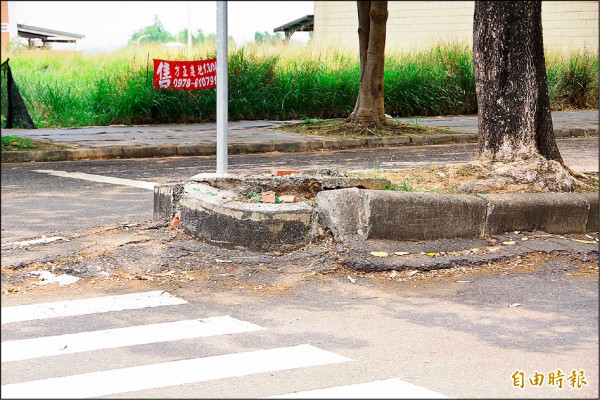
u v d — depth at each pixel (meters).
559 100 30.16
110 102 24.36
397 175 10.53
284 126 22.08
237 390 5.09
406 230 8.43
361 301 7.08
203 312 6.75
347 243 8.23
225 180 9.26
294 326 6.41
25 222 9.99
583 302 7.11
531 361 5.64
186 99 24.59
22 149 16.88
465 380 5.27
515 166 10.12
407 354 5.77
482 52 10.65
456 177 10.20
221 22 9.39
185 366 5.51
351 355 5.75
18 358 5.64
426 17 35.97
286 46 27.64
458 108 27.78
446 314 6.74
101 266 7.84
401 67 27.55
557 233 9.17
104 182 13.42
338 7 35.47
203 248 8.27
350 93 26.05
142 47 26.86
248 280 7.61
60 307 6.82
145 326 6.37
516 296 7.26
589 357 5.74
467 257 8.18
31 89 24.61
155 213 9.47
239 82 25.31
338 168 15.20
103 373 5.38
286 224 8.20
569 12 34.88
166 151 17.75
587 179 10.71
